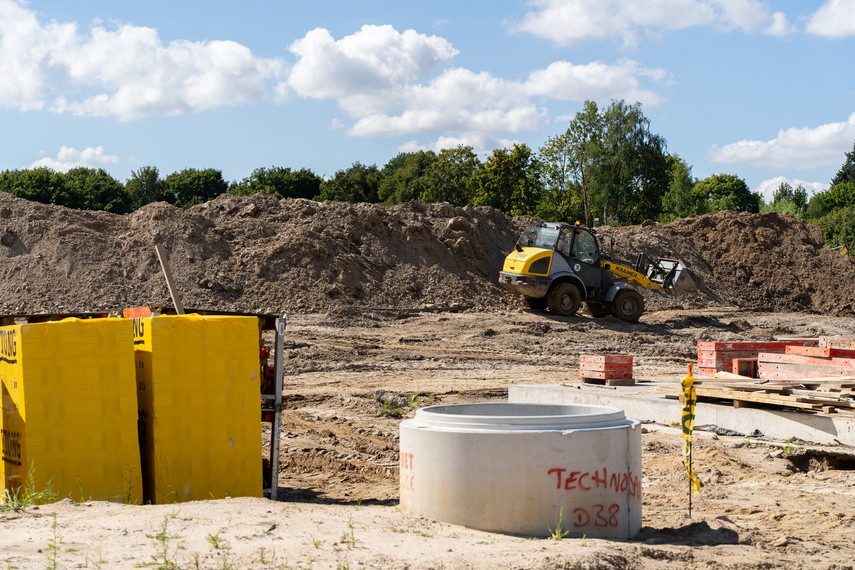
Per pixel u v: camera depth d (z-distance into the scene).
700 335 26.59
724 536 6.12
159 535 5.09
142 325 7.11
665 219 73.81
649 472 9.09
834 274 41.69
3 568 4.20
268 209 32.78
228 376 7.13
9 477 6.91
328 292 28.48
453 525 5.77
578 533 5.65
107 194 71.19
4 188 66.38
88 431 6.68
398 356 20.80
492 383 17.23
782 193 115.06
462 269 32.78
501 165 68.62
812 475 8.88
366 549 4.98
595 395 13.15
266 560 4.62
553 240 27.27
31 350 6.54
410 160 89.75
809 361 13.16
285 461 10.03
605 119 66.81
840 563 5.55
